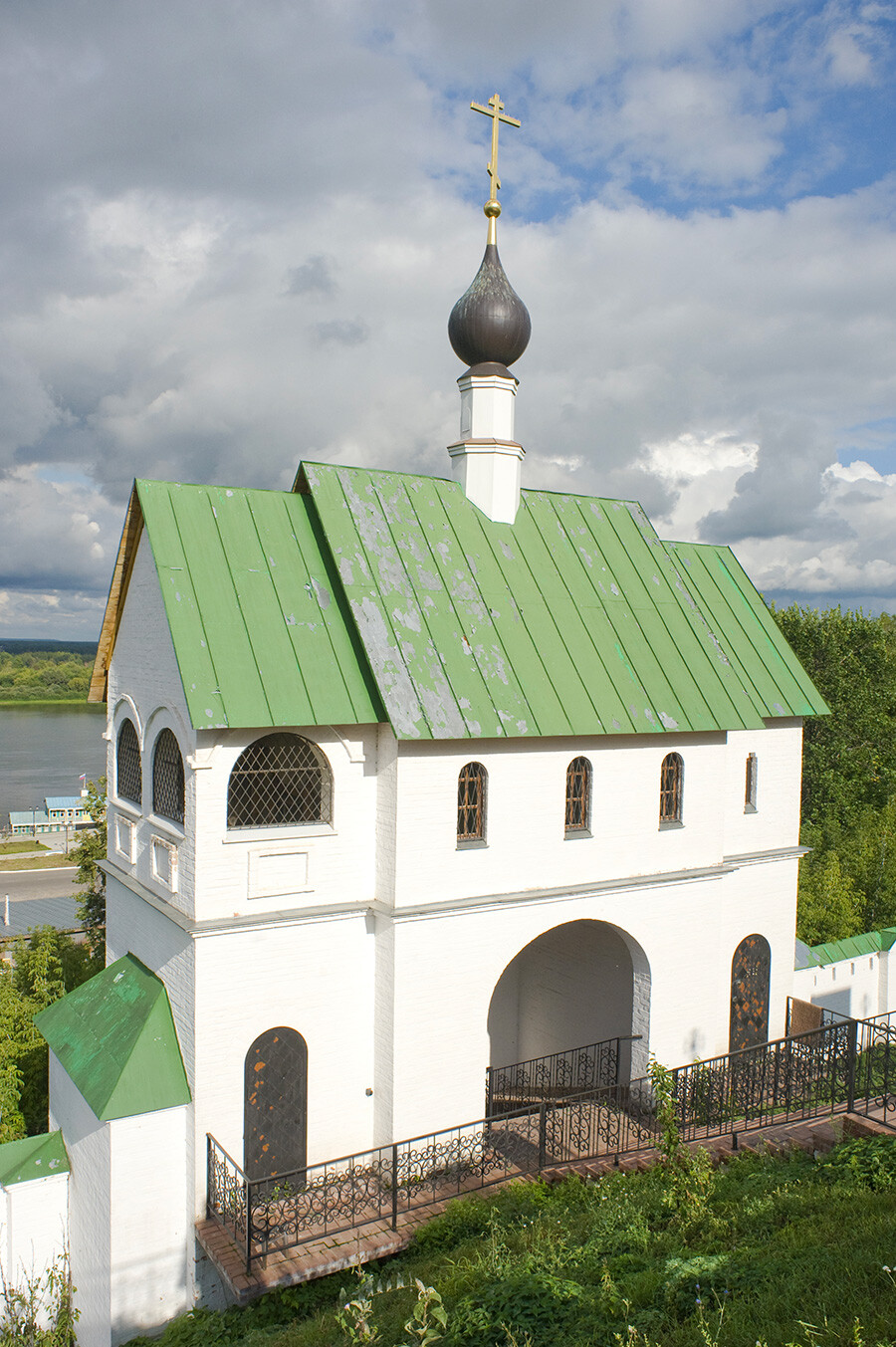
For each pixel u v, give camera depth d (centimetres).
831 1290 791
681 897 1778
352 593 1542
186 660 1364
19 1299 1498
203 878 1362
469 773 1540
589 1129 1519
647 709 1711
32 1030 2341
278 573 1550
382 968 1481
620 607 1864
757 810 2091
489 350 1883
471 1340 865
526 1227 1226
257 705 1366
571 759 1642
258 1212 1363
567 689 1644
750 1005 2045
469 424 1891
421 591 1627
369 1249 1267
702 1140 1450
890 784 4225
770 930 2075
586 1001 1997
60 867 7375
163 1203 1368
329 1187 1310
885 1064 1412
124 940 1711
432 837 1488
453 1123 1508
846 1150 1228
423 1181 1416
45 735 18012
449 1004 1504
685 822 1800
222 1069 1374
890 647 4928
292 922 1420
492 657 1608
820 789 4353
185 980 1395
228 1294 1387
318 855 1459
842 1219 995
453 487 1858
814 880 3272
